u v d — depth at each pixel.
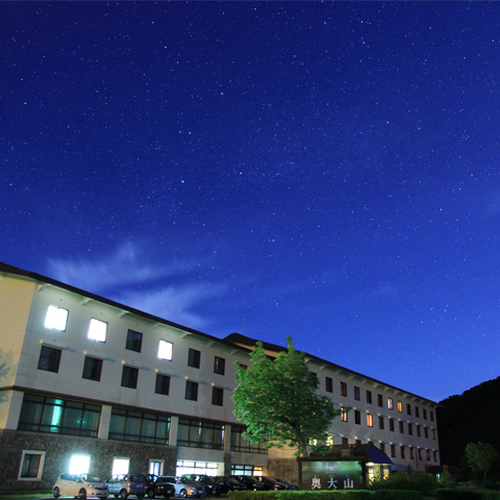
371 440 59.50
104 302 37.06
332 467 23.58
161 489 30.64
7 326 33.03
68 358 34.28
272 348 54.50
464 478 68.06
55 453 31.91
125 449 36.28
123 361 37.91
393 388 66.19
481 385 100.12
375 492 21.09
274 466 49.22
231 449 45.72
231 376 47.53
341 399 57.06
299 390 33.28
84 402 34.62
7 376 31.25
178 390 41.81
